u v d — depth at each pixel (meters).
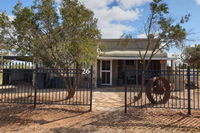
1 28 7.87
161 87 8.03
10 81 11.98
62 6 7.93
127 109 7.32
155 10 8.59
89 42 8.10
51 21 7.87
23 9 7.57
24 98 8.41
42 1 7.69
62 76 8.71
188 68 6.82
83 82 13.69
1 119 6.11
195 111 6.98
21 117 6.33
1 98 8.77
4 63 8.98
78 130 5.21
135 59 14.64
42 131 5.14
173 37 8.38
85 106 7.73
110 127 5.43
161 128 5.32
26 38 7.84
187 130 5.16
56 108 7.36
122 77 16.22
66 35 7.94
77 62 8.48
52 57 8.30
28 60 8.94
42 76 12.60
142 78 8.46
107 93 11.46
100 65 16.16
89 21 8.38
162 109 7.19
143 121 5.93
